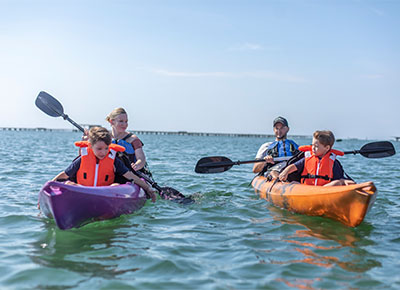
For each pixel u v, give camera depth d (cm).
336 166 573
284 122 696
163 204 610
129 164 593
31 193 683
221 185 815
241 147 3366
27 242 416
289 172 586
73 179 543
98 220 489
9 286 312
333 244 423
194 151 2309
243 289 313
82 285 316
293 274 342
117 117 618
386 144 695
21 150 1905
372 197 460
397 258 382
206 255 387
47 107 714
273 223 509
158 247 407
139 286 316
